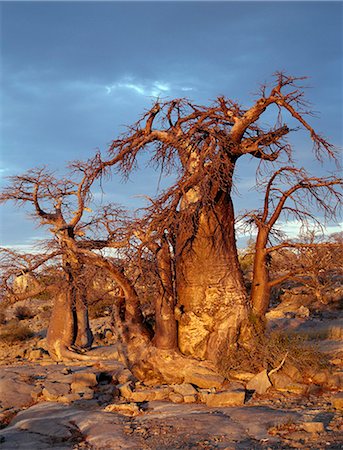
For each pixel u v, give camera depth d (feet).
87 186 51.11
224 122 45.01
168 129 46.47
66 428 34.09
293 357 42.47
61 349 64.23
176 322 45.16
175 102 45.60
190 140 44.78
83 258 47.47
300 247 45.50
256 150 43.32
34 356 69.10
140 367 45.21
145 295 51.01
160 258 45.47
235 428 31.45
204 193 42.04
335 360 45.98
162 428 32.22
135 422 34.14
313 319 81.05
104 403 40.45
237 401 37.37
